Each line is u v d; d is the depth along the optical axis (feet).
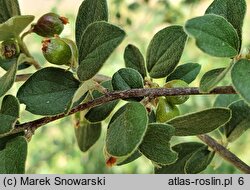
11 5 0.32
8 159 0.28
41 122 0.29
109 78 0.34
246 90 0.24
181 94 0.29
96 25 0.27
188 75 0.34
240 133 0.38
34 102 0.29
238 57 0.26
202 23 0.25
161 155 0.28
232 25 0.28
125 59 0.33
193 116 0.29
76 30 0.31
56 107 0.29
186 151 0.38
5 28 0.30
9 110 0.28
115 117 0.29
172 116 0.31
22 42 0.32
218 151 0.36
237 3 0.28
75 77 0.30
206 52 0.25
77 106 0.29
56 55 0.29
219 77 0.25
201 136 0.36
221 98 0.39
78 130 0.39
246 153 0.80
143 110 0.27
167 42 0.32
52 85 0.30
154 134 0.28
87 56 0.27
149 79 0.32
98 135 0.39
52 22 0.32
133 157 0.35
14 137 0.29
